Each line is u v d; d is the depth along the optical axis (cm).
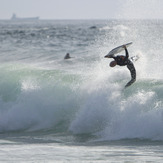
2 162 3681
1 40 19450
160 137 4666
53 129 5816
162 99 4966
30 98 6356
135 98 5147
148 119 4822
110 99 5453
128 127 4975
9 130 6112
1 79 7025
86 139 5091
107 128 5209
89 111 5531
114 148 4356
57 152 4159
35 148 4428
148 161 3659
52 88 6278
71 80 6338
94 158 3825
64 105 6022
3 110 6544
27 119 6200
